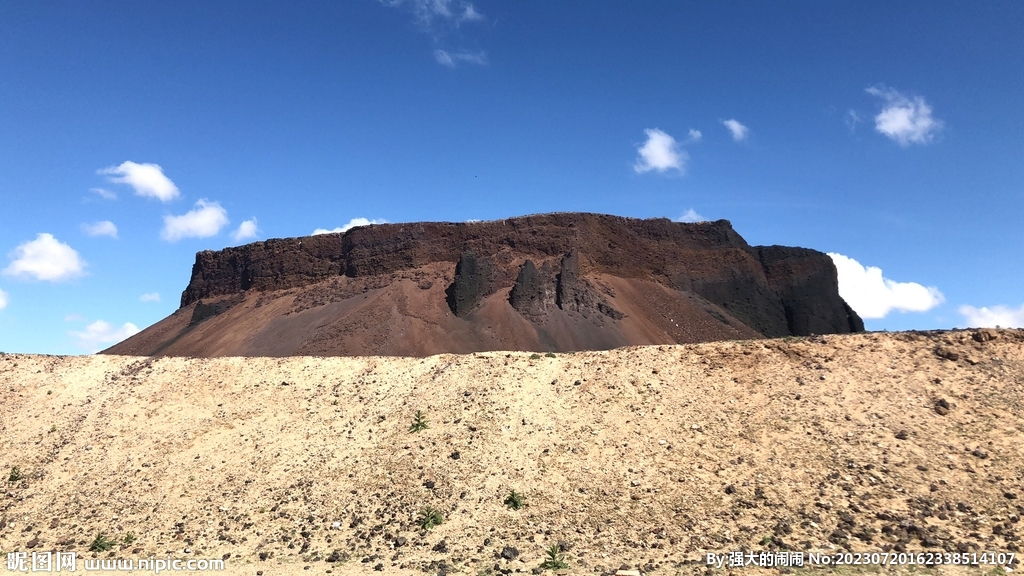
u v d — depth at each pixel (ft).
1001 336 108.06
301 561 80.84
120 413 118.52
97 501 97.71
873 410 97.30
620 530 82.12
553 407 109.09
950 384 100.12
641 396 108.37
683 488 88.38
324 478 98.63
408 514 89.35
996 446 87.40
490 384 117.08
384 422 110.93
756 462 91.09
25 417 118.93
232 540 87.25
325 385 123.34
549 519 85.56
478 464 97.40
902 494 82.07
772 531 78.38
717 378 109.91
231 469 102.47
